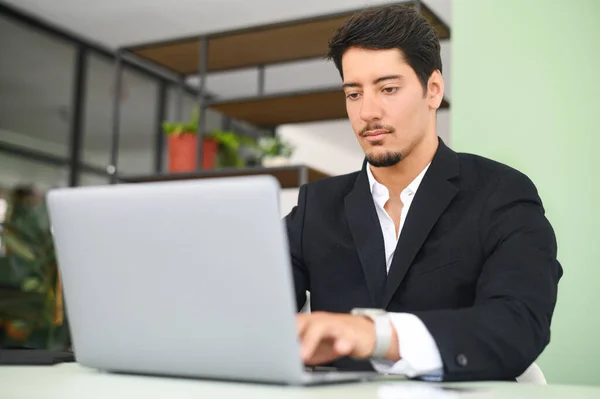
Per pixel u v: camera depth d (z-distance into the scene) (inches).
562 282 78.4
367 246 51.1
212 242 29.3
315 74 223.8
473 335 35.8
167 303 31.0
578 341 76.7
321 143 246.1
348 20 49.2
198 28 203.3
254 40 132.3
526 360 37.7
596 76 79.7
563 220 79.5
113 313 32.9
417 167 51.3
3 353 42.8
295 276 55.1
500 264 43.8
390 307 49.1
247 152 151.0
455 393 29.3
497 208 48.1
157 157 241.0
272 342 28.8
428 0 168.2
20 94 206.1
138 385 29.8
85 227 32.8
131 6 190.4
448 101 109.7
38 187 208.2
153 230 30.7
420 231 49.3
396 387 31.1
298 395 26.5
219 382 31.0
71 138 217.2
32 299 151.8
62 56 213.9
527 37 84.1
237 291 29.1
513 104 84.1
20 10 197.2
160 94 242.7
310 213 56.0
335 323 33.1
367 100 48.4
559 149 80.7
